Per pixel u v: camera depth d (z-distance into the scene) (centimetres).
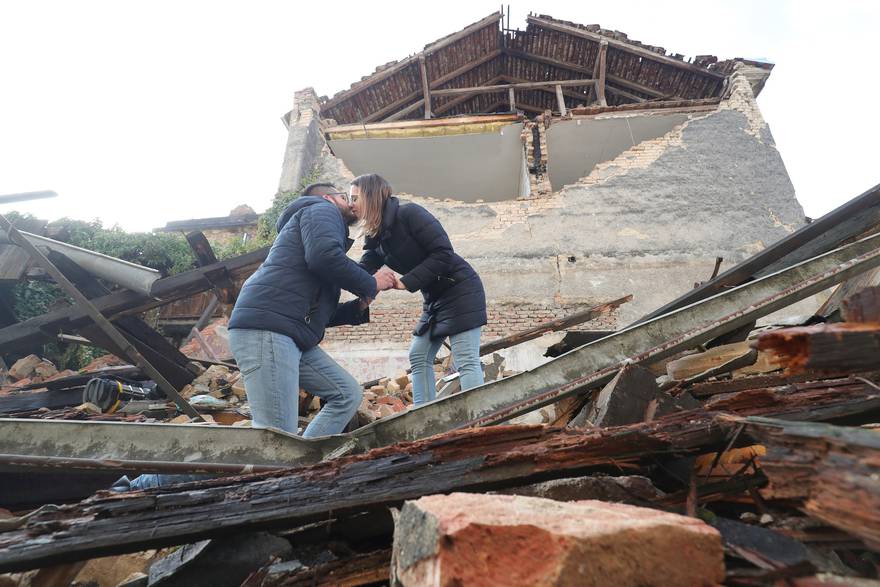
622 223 838
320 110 1123
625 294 761
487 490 129
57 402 430
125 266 474
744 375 239
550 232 830
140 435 170
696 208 852
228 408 418
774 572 84
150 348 498
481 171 1177
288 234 230
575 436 133
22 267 624
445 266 275
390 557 126
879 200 267
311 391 230
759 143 933
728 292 214
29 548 110
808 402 134
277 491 127
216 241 1108
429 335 288
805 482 89
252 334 204
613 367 196
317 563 130
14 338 477
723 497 125
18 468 162
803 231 278
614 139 1099
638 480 132
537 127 1010
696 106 1030
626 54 1163
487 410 190
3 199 394
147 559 182
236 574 136
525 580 69
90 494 216
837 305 267
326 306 228
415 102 1286
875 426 143
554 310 747
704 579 76
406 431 183
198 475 177
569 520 77
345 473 131
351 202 276
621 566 71
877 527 73
